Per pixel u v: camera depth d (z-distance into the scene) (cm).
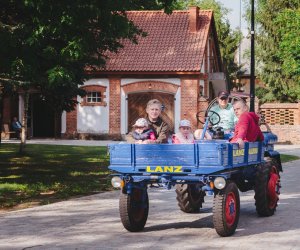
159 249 838
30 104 4153
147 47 3997
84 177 1794
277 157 1225
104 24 1534
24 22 1482
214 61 4450
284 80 4828
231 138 1077
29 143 3450
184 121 1029
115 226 1016
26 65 1473
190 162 916
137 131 1000
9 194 1430
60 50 1509
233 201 935
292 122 3994
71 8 1408
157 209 1202
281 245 860
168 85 3909
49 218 1096
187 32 4041
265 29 4856
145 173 947
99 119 4038
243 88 6169
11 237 923
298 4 4547
